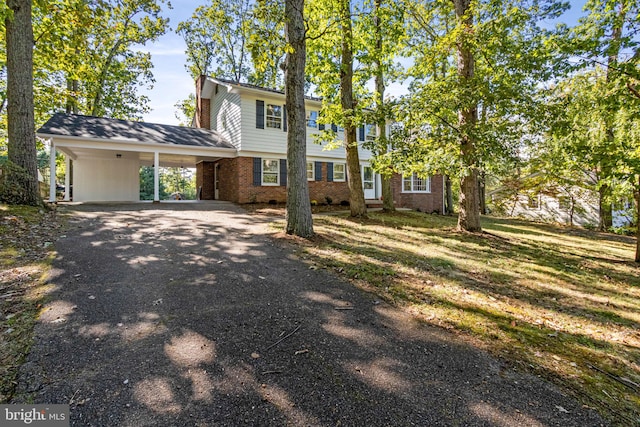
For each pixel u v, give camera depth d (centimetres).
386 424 199
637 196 774
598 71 944
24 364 243
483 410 216
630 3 676
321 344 292
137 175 1623
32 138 819
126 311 337
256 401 215
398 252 668
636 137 766
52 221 729
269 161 1520
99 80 1800
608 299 486
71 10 928
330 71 1155
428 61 880
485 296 450
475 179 979
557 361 288
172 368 247
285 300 386
